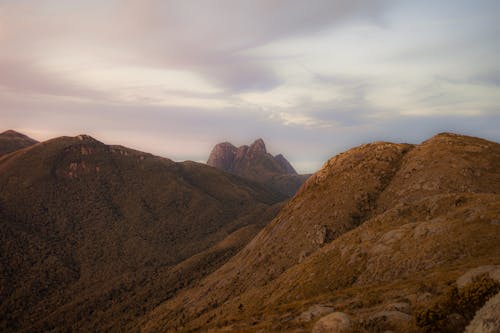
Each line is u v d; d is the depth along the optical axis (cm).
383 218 8119
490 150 12319
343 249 7838
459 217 5666
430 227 5753
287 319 3875
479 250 4522
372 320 2288
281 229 15200
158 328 15575
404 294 3225
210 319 10681
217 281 16475
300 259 12056
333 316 2358
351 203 13400
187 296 18000
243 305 9794
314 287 7056
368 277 5866
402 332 2036
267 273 12625
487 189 10188
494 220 5006
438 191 10962
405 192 12031
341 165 16312
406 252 5603
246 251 17462
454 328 1858
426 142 14662
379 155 15488
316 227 12975
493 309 1455
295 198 17425
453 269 3838
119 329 19775
